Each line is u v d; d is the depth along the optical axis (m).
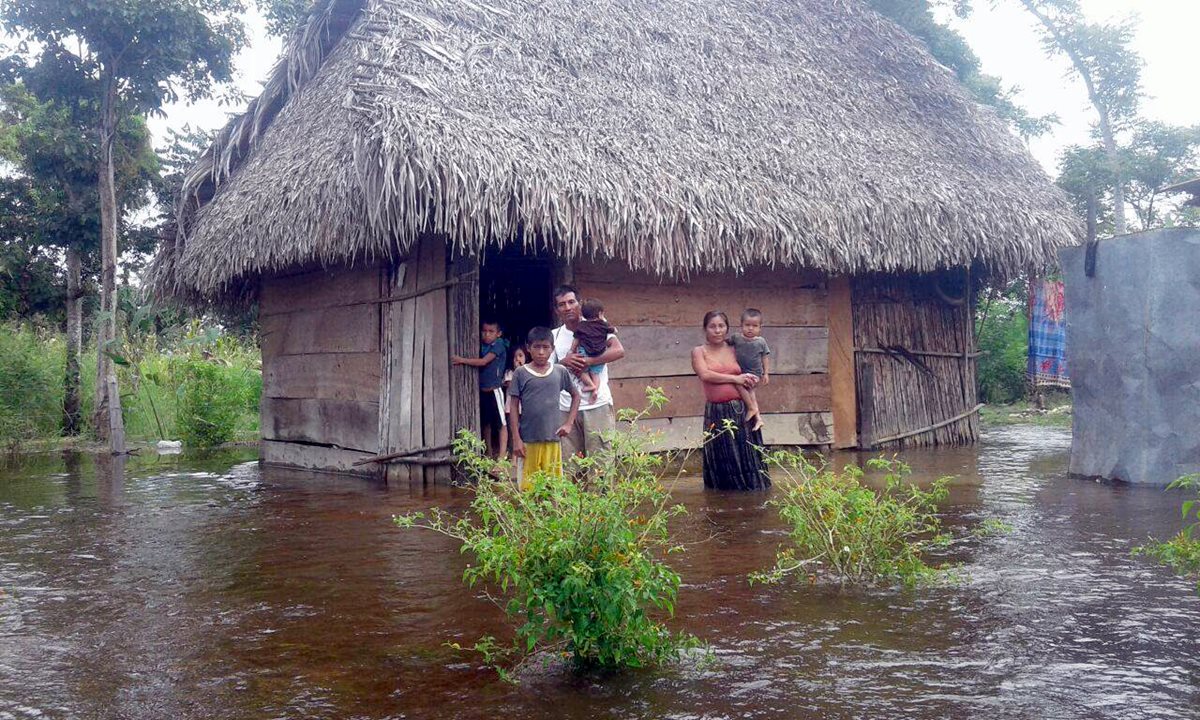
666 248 8.36
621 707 3.02
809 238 9.11
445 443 8.22
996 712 2.90
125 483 9.04
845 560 4.66
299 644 3.77
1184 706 2.93
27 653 3.71
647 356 9.53
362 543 5.75
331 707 3.09
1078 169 18.98
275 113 11.08
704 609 4.08
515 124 8.22
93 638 3.90
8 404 13.69
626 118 9.16
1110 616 3.86
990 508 6.49
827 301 10.59
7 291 16.22
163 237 11.05
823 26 12.31
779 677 3.24
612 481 3.84
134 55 14.12
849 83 11.54
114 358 12.38
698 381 9.82
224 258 9.32
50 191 16.19
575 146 8.38
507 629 3.90
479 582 4.68
